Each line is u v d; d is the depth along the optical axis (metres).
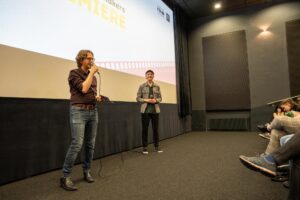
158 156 3.23
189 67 7.14
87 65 2.04
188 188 1.88
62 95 2.73
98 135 3.25
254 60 6.35
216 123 6.71
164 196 1.72
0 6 2.17
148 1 4.86
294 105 2.81
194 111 7.05
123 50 3.91
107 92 3.48
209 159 2.93
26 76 2.36
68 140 2.78
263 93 6.20
